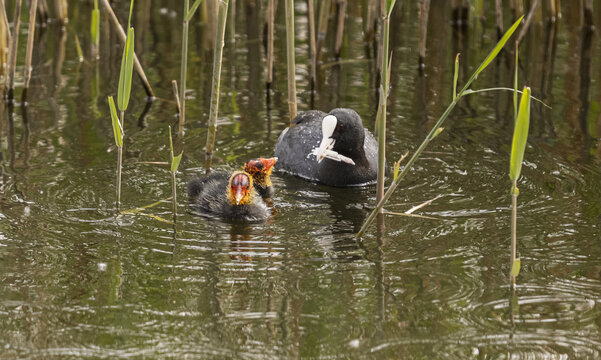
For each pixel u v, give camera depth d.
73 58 17.91
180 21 20.95
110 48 18.66
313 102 15.73
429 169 12.66
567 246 9.82
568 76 16.84
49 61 17.70
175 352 7.57
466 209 11.08
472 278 9.04
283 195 12.17
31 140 13.42
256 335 7.87
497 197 11.48
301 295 8.66
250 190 11.16
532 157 12.87
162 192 11.75
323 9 17.55
